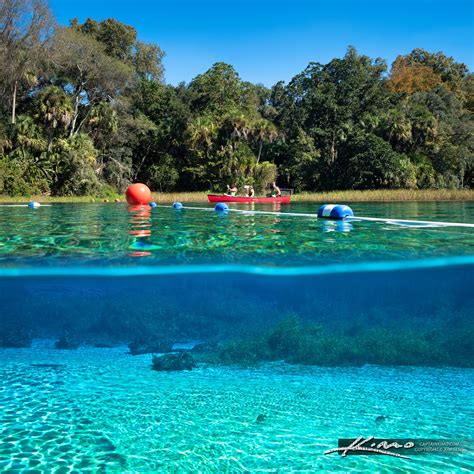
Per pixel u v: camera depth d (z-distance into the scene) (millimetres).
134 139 48562
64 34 41250
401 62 82188
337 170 50562
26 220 11531
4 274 6457
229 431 3424
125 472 2836
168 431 3424
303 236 8336
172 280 7746
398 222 10828
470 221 11211
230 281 8133
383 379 4773
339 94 59844
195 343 6406
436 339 6230
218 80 54531
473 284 8672
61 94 39281
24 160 37125
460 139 54438
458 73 82500
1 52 37156
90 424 3545
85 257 6438
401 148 49281
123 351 5957
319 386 4527
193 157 47938
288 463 2953
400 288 9070
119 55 57219
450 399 4148
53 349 6094
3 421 3598
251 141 48844
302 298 9164
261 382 4629
